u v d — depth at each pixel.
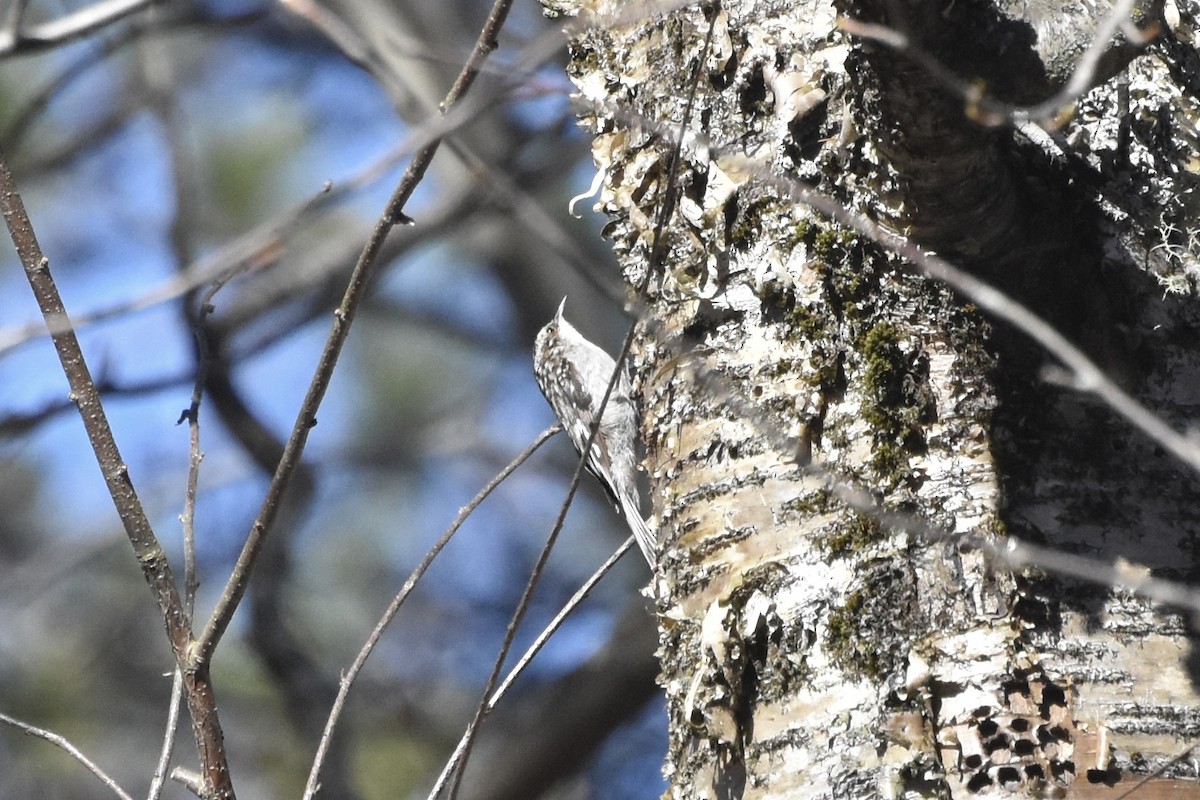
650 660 11.04
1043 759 4.73
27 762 12.74
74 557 13.07
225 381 11.35
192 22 11.52
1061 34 4.43
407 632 13.61
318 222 12.21
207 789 5.06
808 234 5.44
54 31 5.72
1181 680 4.83
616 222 6.16
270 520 5.02
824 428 5.31
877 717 4.94
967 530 4.99
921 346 5.21
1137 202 5.29
